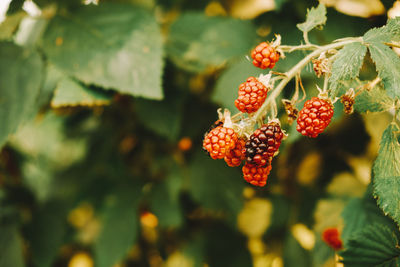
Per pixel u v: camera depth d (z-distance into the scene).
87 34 0.55
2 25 0.56
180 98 0.60
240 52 0.57
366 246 0.46
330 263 0.55
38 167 0.75
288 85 0.53
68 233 0.75
